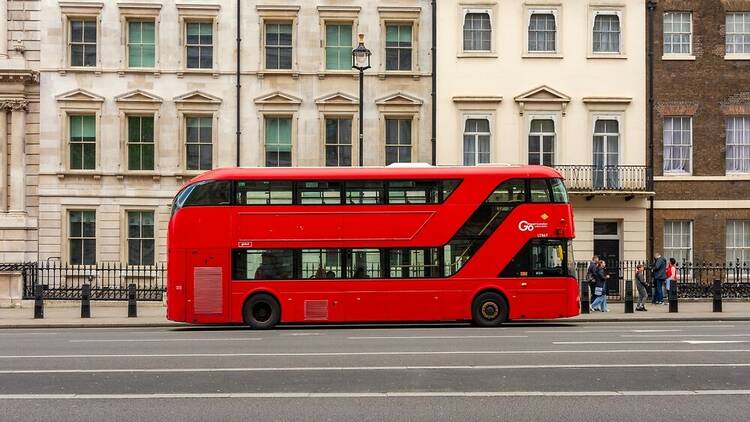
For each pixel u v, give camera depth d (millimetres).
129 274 33875
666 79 34688
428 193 23469
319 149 34531
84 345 18359
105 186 34156
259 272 23297
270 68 34625
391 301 23234
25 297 32000
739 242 34625
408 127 34875
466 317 23328
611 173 34219
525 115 34469
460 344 17859
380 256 23328
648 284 33031
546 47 34812
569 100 34469
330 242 23203
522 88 34531
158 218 34188
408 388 11945
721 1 34781
